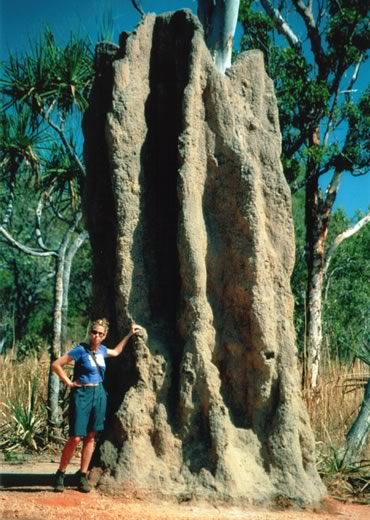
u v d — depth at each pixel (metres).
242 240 9.27
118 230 9.37
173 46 9.88
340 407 13.98
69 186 15.23
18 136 14.81
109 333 9.63
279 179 9.66
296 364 9.32
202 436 8.97
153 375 9.16
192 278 9.16
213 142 9.46
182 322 9.23
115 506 8.21
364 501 9.66
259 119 9.85
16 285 33.28
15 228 31.47
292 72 22.19
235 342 9.24
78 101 14.72
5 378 15.32
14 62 14.74
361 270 31.02
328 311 26.95
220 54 12.41
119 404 9.29
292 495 8.77
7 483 9.32
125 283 9.31
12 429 13.64
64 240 14.99
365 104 22.47
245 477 8.80
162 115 9.88
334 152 22.02
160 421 8.99
